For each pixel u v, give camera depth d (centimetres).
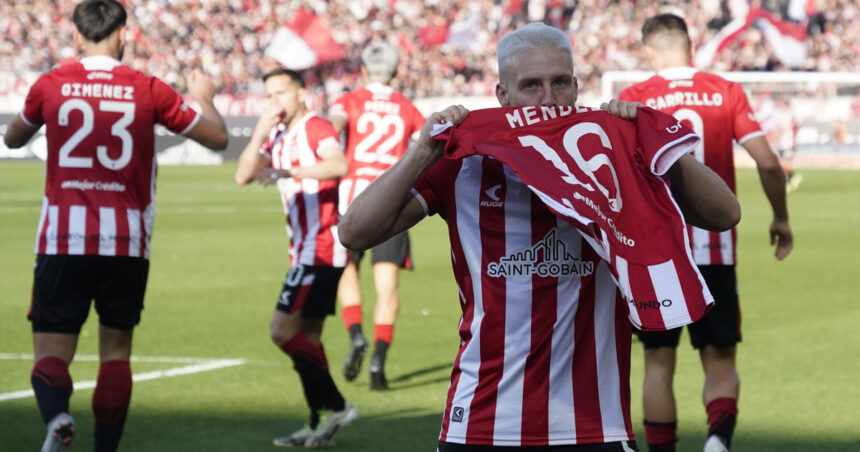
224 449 1828
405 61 14562
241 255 4750
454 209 941
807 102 12219
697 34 14400
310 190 1956
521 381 924
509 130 909
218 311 3328
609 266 870
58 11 14125
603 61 14525
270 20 14588
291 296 1922
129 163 1591
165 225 6072
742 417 2042
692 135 895
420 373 2511
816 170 11781
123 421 1598
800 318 3192
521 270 923
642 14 14775
